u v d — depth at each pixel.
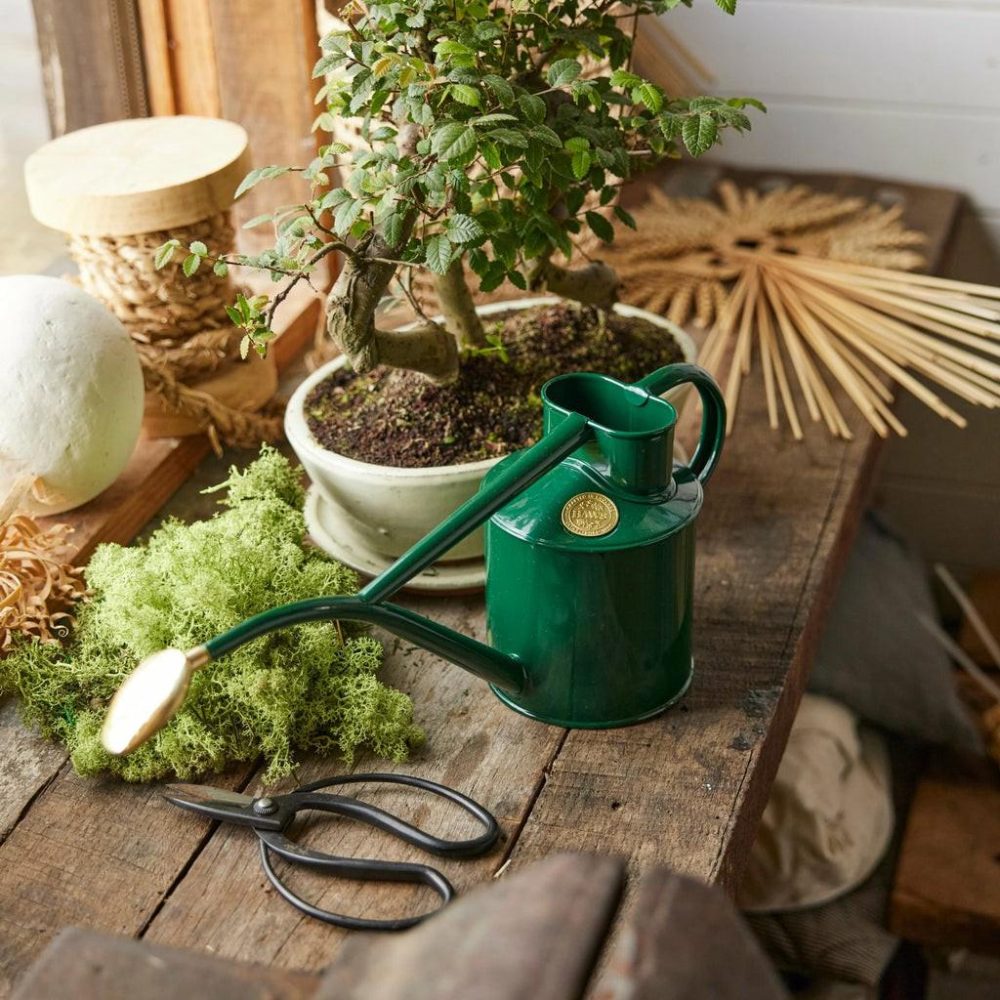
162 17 1.60
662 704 1.25
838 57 1.93
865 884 1.67
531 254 1.25
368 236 1.24
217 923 1.14
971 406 2.07
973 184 1.97
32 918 1.14
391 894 1.15
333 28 1.44
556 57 1.30
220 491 1.47
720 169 2.06
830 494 1.45
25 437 1.31
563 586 1.19
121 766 1.21
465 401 1.34
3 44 1.60
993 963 1.76
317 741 1.23
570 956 0.93
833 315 1.67
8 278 1.34
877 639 1.77
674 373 1.20
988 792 1.74
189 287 1.42
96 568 1.28
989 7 1.83
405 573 1.15
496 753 1.23
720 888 1.16
